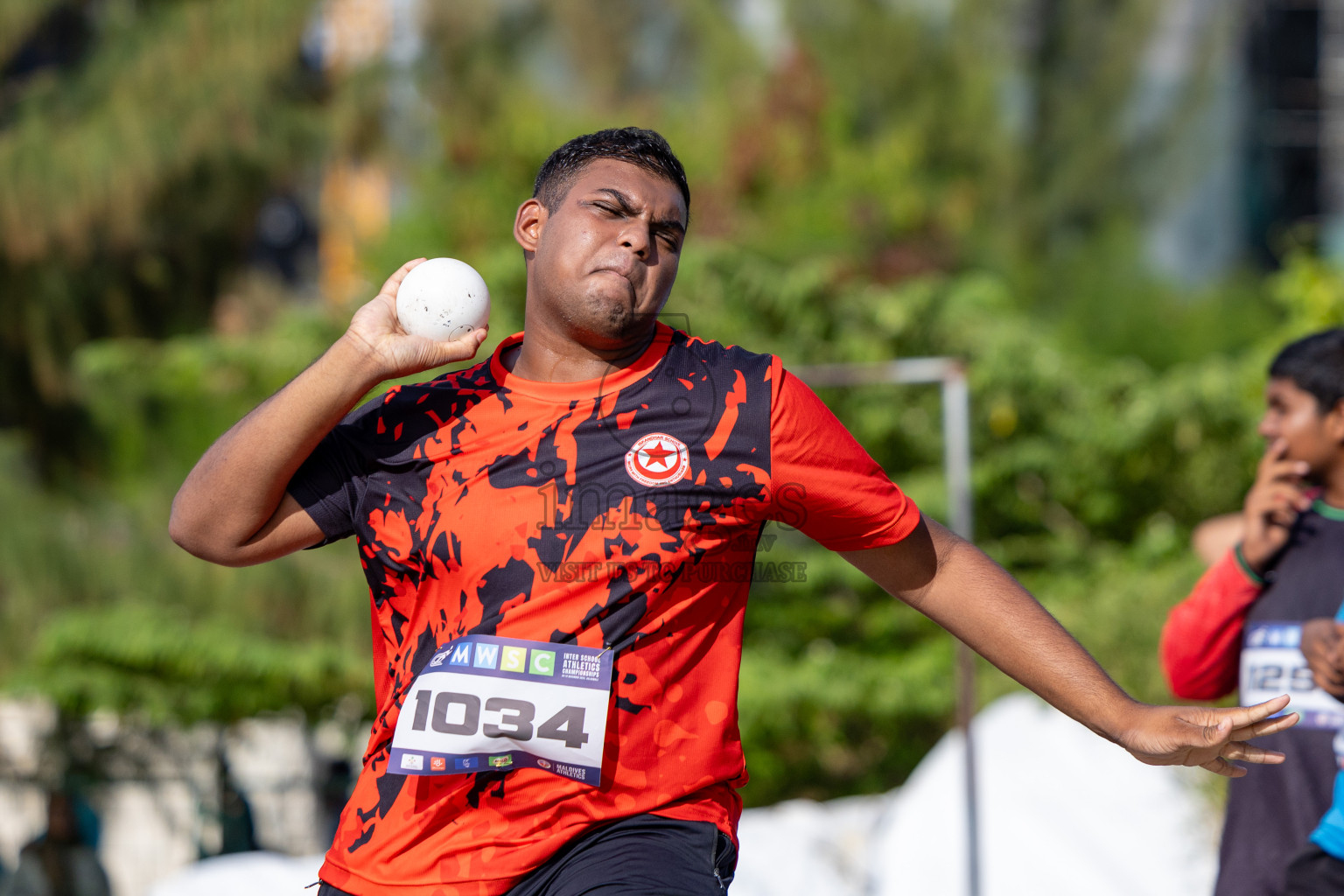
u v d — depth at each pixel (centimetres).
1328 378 977
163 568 3297
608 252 654
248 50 3462
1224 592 1021
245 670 3156
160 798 3406
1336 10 6375
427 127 4128
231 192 3641
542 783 629
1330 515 995
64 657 3114
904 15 5447
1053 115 5794
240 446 643
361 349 642
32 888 2884
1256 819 966
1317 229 5788
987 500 3747
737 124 4769
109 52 3491
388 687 668
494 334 3238
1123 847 2067
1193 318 5225
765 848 2312
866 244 4616
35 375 3638
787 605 3550
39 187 3284
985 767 2252
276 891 2069
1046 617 683
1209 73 6025
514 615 629
